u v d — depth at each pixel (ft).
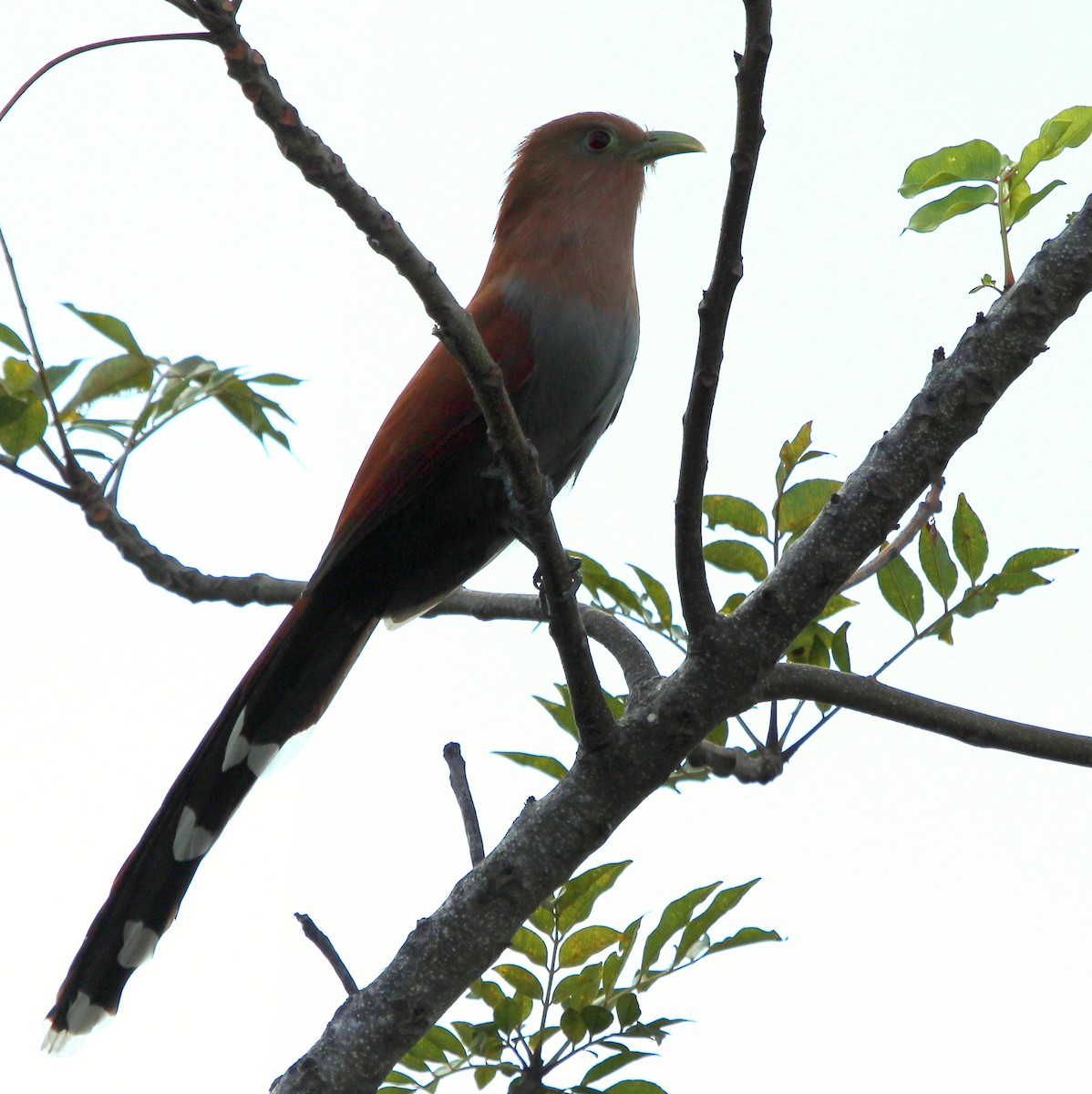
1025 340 19.13
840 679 21.26
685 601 18.81
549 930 20.72
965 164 20.86
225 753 25.16
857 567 19.22
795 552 19.16
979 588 23.67
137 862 23.85
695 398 17.25
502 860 18.11
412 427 25.93
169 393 25.95
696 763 24.09
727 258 16.24
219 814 24.72
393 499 25.84
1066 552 23.45
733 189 15.84
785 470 25.03
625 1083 19.84
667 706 18.70
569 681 18.39
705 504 24.88
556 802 18.45
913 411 19.38
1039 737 21.45
